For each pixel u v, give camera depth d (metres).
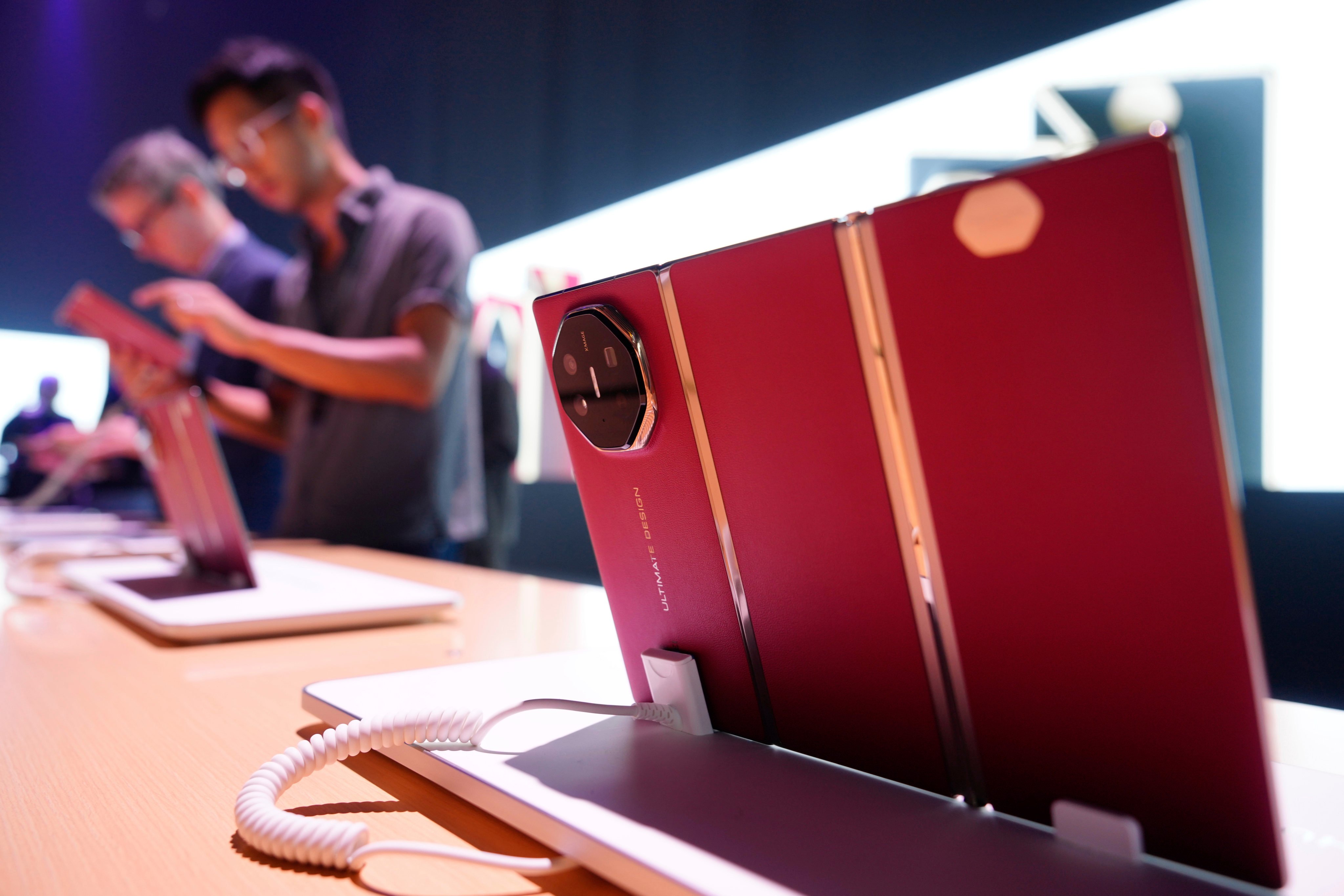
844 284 0.31
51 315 5.44
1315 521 2.04
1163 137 0.24
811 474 0.34
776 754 0.38
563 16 4.03
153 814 0.36
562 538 4.30
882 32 2.77
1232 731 0.26
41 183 5.34
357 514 1.82
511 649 0.70
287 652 0.69
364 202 1.86
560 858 0.31
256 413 2.08
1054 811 0.29
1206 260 0.24
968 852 0.28
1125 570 0.27
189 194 2.50
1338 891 0.26
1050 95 2.40
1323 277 2.00
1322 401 2.02
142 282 5.61
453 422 1.89
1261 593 2.14
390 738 0.38
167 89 5.28
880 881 0.26
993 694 0.31
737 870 0.27
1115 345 0.26
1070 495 0.27
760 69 3.16
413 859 0.32
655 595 0.42
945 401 0.29
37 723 0.49
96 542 1.53
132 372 1.37
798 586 0.36
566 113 4.05
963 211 0.27
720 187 3.32
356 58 5.11
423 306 1.73
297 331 1.80
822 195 2.94
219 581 0.94
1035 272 0.26
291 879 0.30
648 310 0.37
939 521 0.30
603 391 0.39
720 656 0.40
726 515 0.37
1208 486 0.25
